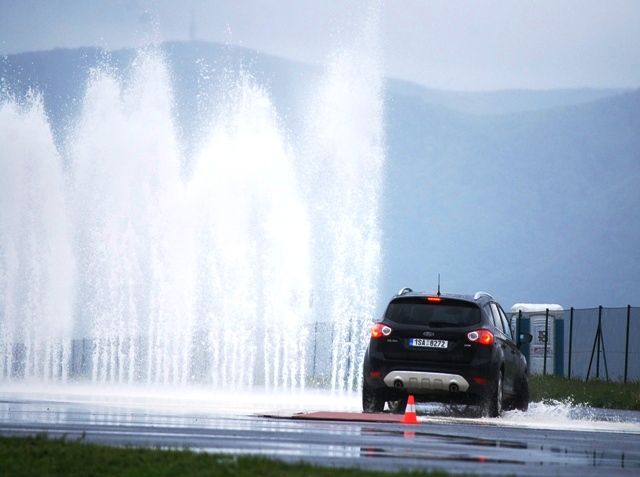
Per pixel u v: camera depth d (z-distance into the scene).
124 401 75.56
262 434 48.38
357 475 32.84
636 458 44.38
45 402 70.06
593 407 96.19
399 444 45.69
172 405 72.00
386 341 68.19
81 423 51.75
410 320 68.44
